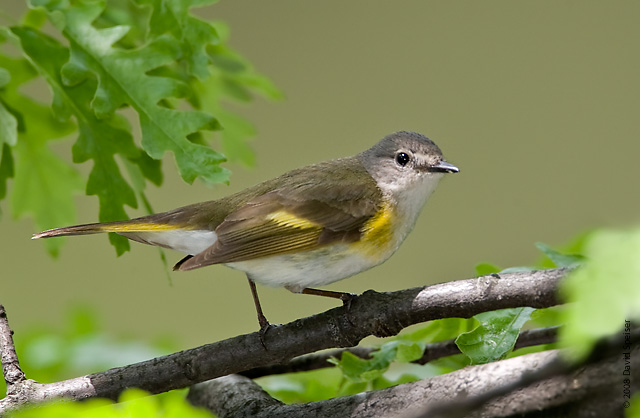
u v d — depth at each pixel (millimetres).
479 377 2971
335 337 3006
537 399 2961
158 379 3008
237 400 3023
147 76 3033
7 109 3068
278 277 3045
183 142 3027
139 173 3055
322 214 3049
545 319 3016
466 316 2990
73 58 3031
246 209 3047
